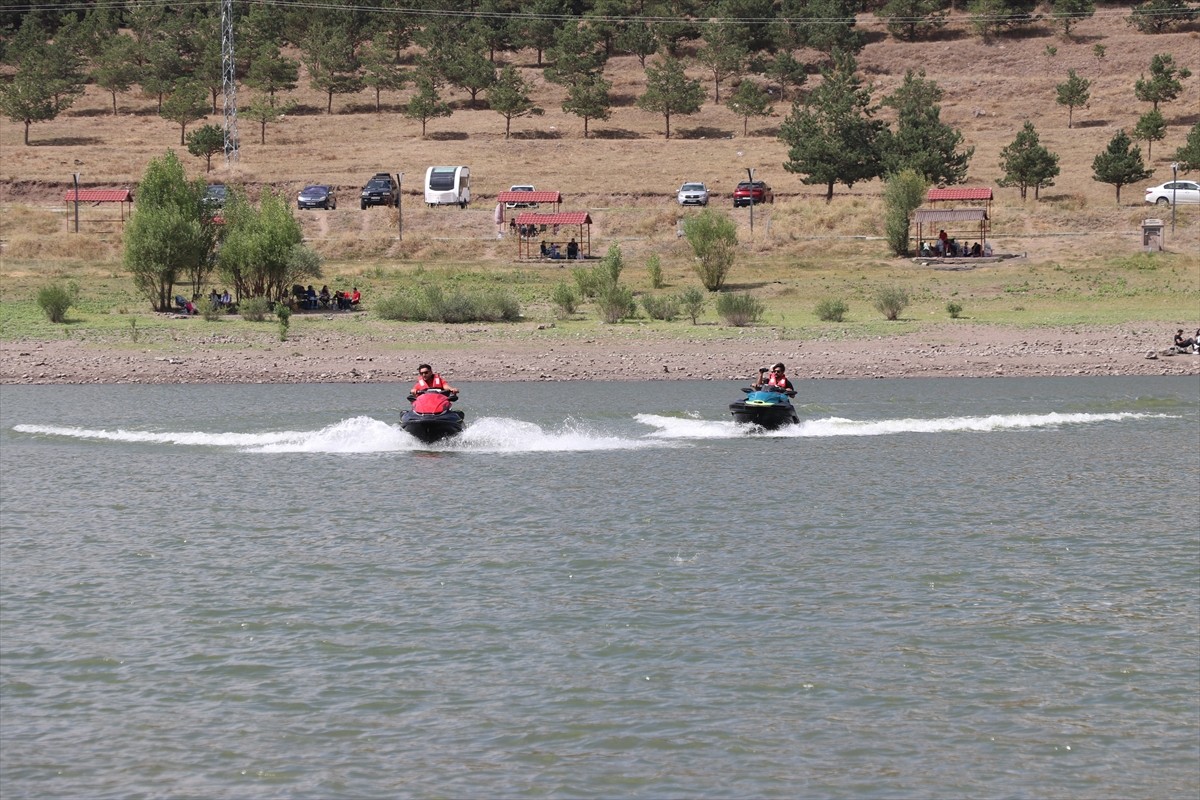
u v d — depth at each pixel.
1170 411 141.00
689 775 48.16
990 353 185.12
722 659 60.03
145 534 86.12
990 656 60.38
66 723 53.06
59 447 121.31
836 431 128.62
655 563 77.50
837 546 81.69
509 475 106.56
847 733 51.78
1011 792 46.88
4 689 56.66
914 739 51.25
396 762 49.28
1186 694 55.59
